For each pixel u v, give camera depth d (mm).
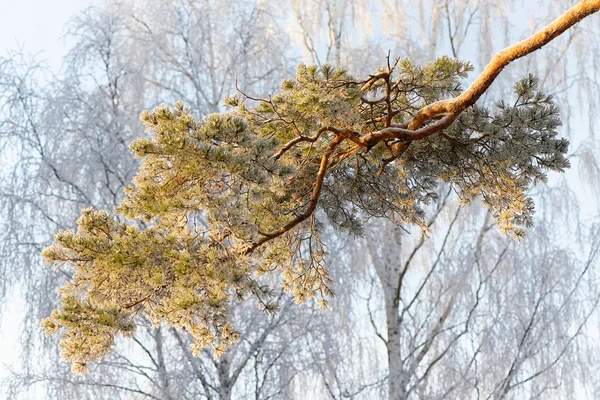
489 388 11594
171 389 10125
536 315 11977
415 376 11688
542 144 4363
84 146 11188
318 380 10820
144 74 12188
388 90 4121
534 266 12117
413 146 4559
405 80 4348
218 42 12578
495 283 12273
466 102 3936
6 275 10555
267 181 3736
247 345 10672
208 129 3678
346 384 10992
